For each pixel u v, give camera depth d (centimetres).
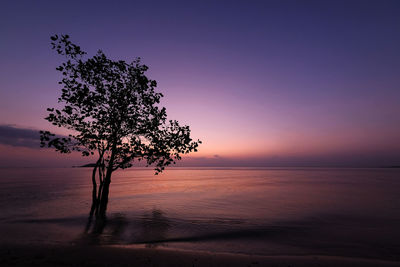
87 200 2664
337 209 2159
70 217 1700
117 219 1661
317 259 830
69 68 1311
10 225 1457
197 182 6109
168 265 722
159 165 1567
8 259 748
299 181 6378
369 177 8475
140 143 1503
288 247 1084
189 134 1530
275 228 1466
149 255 814
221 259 796
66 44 1259
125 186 4791
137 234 1284
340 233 1355
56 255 794
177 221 1634
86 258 766
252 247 1076
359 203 2522
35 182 5794
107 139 1462
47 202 2516
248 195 3241
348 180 6750
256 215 1872
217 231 1388
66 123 1318
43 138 1264
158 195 3222
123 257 786
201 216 1814
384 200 2738
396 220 1709
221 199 2823
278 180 6900
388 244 1146
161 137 1545
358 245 1129
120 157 1591
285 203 2520
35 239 1114
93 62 1325
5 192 3538
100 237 1195
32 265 697
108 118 1422
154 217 1752
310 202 2592
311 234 1331
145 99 1469
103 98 1393
